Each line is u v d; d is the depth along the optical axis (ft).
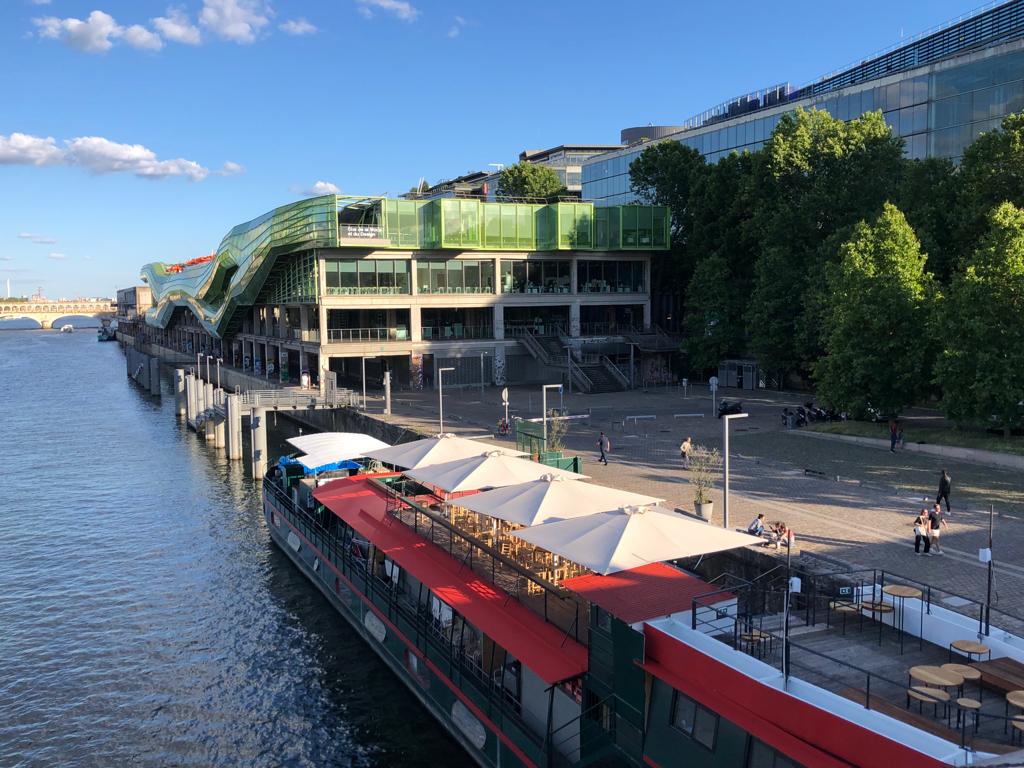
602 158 360.89
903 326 138.10
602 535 57.11
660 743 49.19
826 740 39.55
